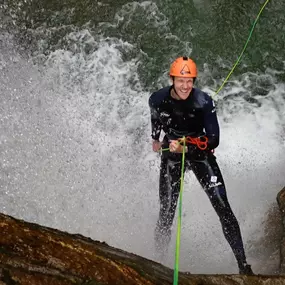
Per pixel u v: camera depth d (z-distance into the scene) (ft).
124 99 28.68
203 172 16.84
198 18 31.17
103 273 9.99
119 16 31.14
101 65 29.86
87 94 28.50
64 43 30.35
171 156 17.08
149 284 10.16
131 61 30.12
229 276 12.07
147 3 31.40
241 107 28.84
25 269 9.52
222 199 16.66
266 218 20.24
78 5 31.30
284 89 29.48
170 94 16.43
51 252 10.08
